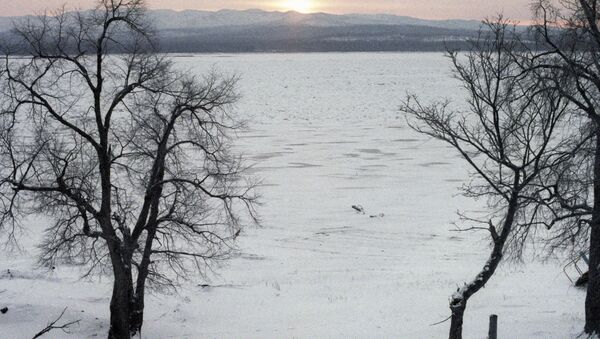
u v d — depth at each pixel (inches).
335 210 1729.8
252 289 1080.8
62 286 1013.8
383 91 5772.6
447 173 2191.2
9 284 993.5
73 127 745.0
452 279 1143.6
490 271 664.4
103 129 753.6
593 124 676.7
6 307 848.9
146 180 834.2
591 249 700.0
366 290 1074.1
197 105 810.2
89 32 740.0
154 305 976.9
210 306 984.3
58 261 1155.9
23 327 802.2
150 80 848.9
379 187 1999.3
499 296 1015.0
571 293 1027.9
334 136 3024.1
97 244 1003.3
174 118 787.4
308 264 1263.5
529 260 1296.8
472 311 922.7
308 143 2805.1
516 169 652.7
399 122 3563.0
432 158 2455.7
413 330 829.2
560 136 2038.6
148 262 818.8
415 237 1491.1
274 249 1374.3
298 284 1122.7
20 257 1221.1
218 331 853.8
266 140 2871.6
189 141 828.6
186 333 842.8
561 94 625.0
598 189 680.4
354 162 2386.8
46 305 881.5
